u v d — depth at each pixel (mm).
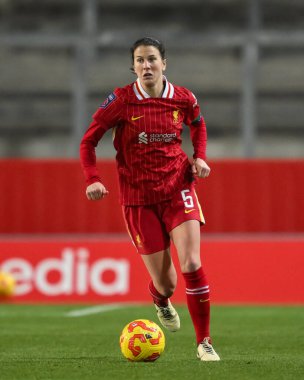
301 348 24297
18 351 23359
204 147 20766
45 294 43406
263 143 84188
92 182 20094
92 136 20172
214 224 48594
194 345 24734
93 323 32406
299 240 43156
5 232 49531
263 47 86875
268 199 48469
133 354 19312
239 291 43000
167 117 19875
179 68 87500
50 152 86188
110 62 86250
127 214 20500
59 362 20031
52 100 87562
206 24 90375
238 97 86188
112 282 43250
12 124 87188
